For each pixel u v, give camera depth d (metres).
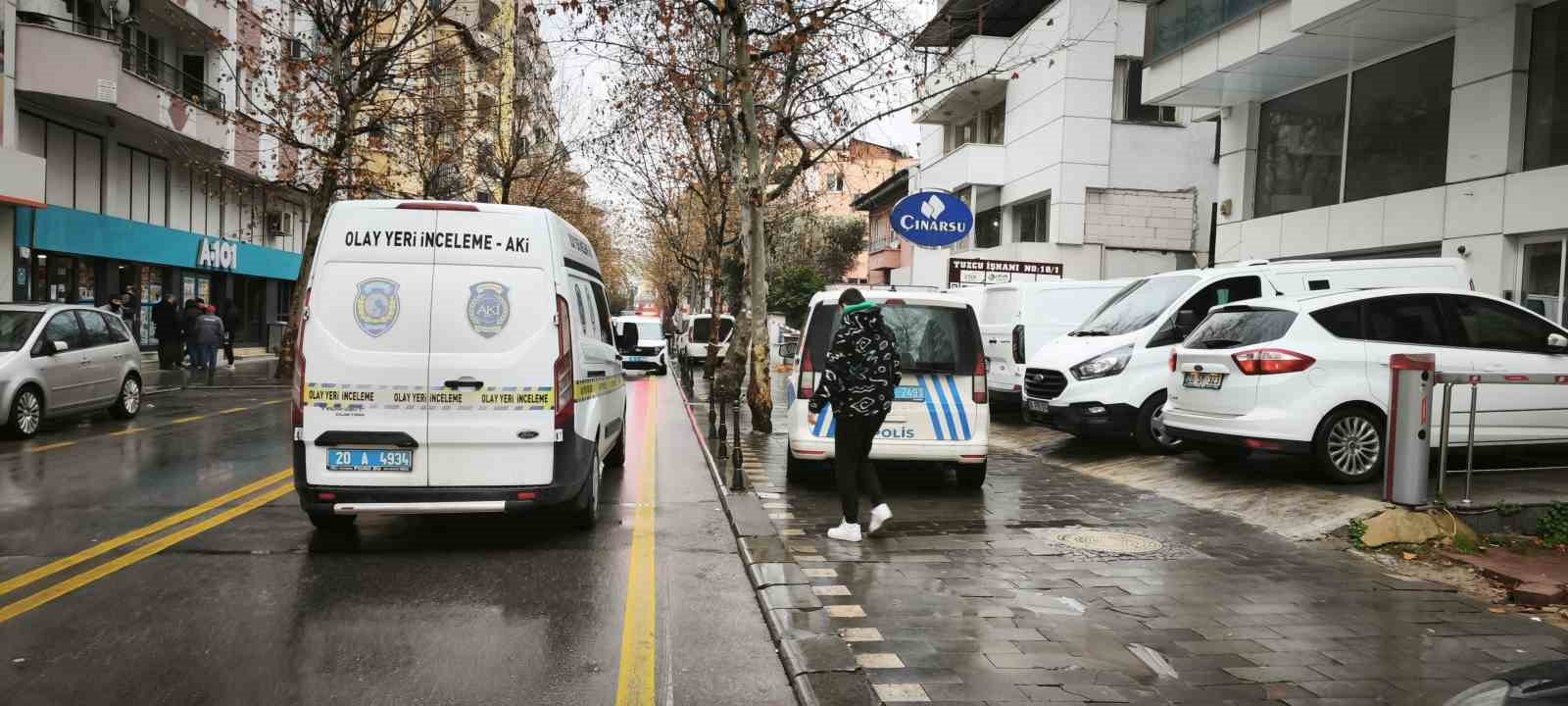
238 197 29.97
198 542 6.62
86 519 7.33
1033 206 27.00
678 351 35.84
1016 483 9.41
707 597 5.51
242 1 23.33
